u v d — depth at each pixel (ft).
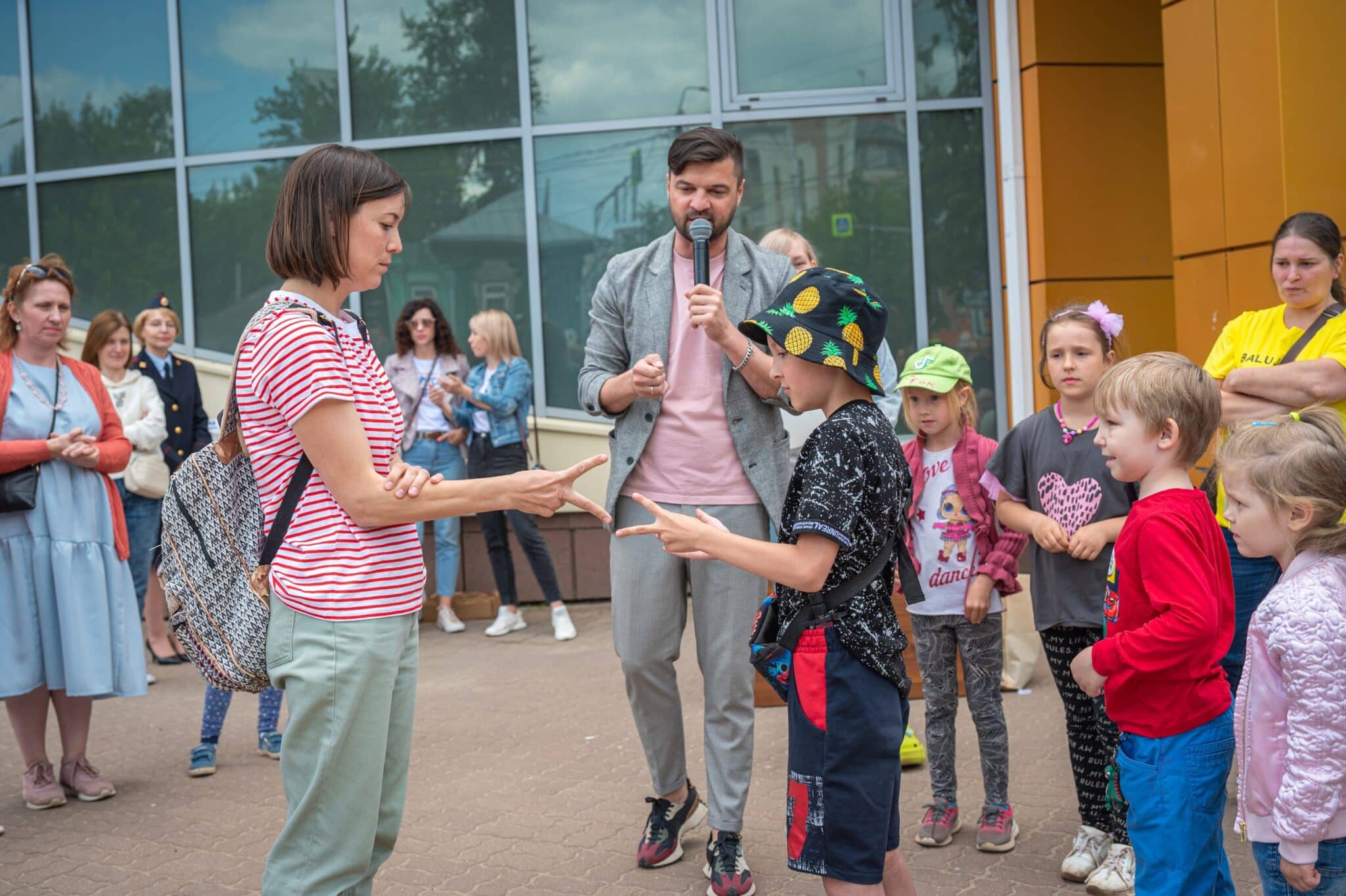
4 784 15.75
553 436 26.50
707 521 7.98
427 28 26.94
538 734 17.01
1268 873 7.97
